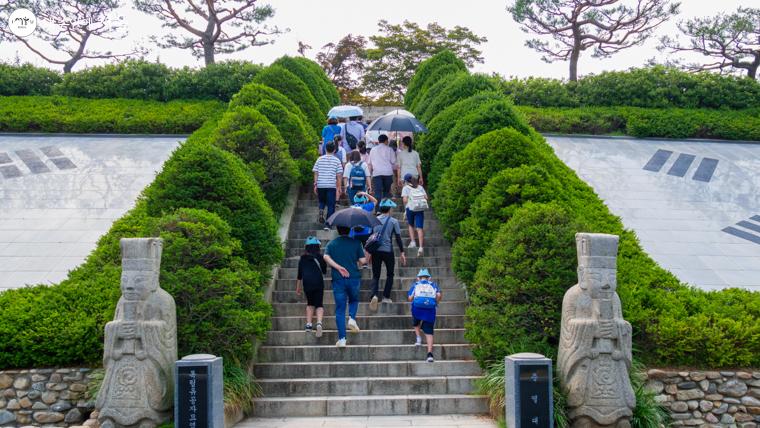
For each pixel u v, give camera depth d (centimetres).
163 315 897
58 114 2292
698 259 1519
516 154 1310
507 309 1005
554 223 1049
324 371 1072
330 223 1134
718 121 2377
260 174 1467
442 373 1072
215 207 1145
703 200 1819
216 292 1005
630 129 2355
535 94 2591
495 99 1664
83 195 1733
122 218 1380
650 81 2586
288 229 1484
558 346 974
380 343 1143
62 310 1085
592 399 884
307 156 1714
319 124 2042
